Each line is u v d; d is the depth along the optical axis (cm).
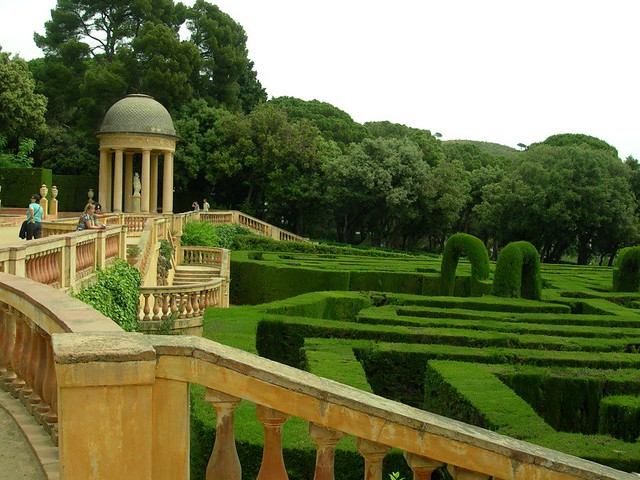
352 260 3594
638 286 2670
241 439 722
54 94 5888
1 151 5050
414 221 5647
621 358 1302
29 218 1917
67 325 425
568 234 5397
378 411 383
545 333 1586
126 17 6303
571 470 400
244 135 5281
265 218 5731
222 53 6128
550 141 9406
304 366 1320
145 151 4306
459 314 1781
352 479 744
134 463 353
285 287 3008
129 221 3334
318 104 7931
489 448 394
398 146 5478
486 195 6006
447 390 1097
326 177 5256
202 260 3628
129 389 349
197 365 365
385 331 1504
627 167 5588
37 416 548
